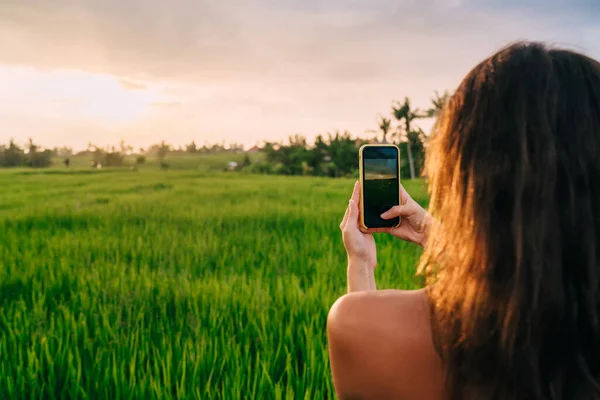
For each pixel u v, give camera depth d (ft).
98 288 20.38
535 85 3.08
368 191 5.35
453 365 3.19
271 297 18.42
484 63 3.39
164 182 146.72
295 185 122.11
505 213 3.03
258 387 12.14
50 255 28.99
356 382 3.49
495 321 3.05
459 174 3.21
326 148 314.35
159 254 29.27
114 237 36.29
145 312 17.46
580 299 2.91
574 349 2.94
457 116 3.33
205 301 18.21
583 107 3.01
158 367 12.86
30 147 442.50
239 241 33.91
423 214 5.33
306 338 14.53
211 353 13.64
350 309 3.55
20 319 16.33
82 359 14.07
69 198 81.46
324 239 33.30
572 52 3.25
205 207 60.54
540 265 2.89
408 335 3.35
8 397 12.36
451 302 3.22
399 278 21.91
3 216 51.96
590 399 2.92
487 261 3.05
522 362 2.99
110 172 228.84
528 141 2.99
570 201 2.90
